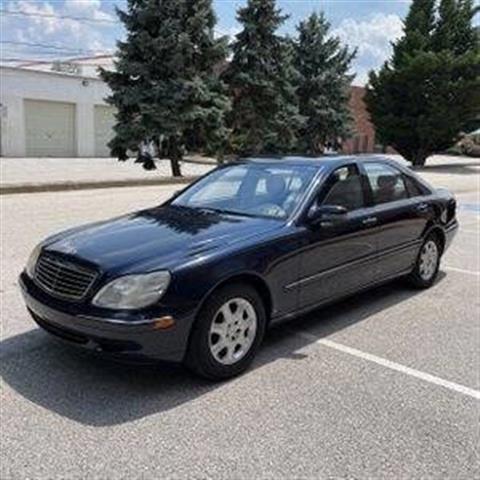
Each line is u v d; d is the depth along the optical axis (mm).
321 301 5336
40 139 38031
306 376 4559
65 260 4312
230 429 3752
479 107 33156
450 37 33938
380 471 3363
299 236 4953
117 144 22938
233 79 28219
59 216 11453
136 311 3982
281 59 28922
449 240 7379
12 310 5789
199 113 22281
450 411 4074
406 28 34844
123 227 4918
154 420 3836
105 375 4449
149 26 22391
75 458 3400
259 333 4695
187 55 22172
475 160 44562
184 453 3479
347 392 4309
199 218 5133
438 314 6129
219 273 4293
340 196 5602
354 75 34094
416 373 4672
